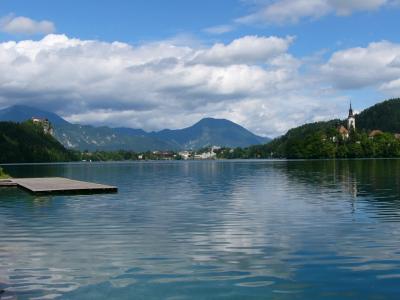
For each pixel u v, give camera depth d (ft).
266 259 46.11
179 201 99.60
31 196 114.93
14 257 47.88
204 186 147.84
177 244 53.52
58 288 37.70
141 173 277.23
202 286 37.93
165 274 41.32
